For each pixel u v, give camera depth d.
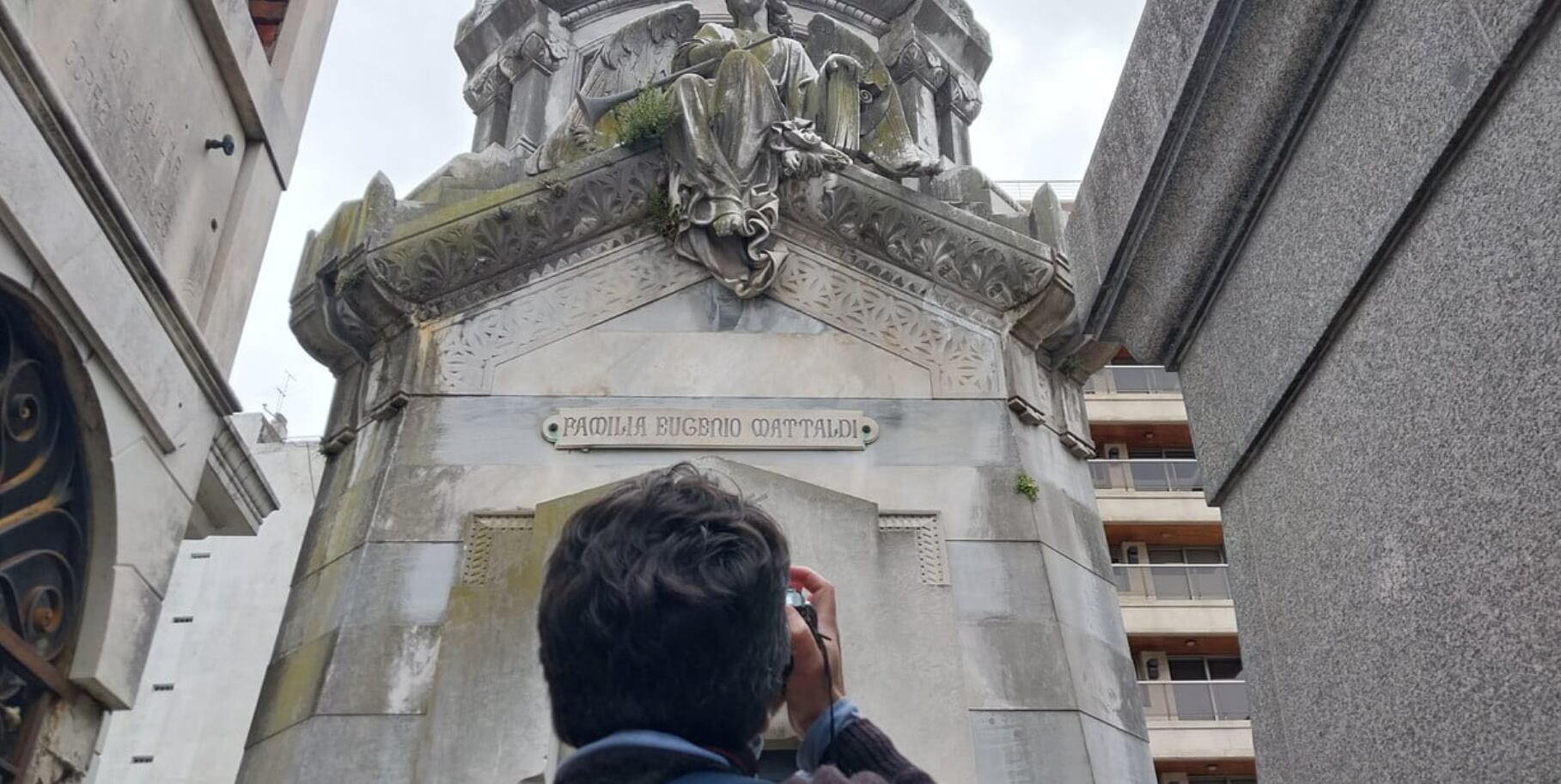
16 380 5.61
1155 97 3.85
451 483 7.15
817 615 1.92
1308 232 3.31
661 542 1.48
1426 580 2.76
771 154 8.30
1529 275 2.37
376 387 7.82
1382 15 2.89
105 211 5.79
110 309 5.91
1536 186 2.35
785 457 7.45
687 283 8.14
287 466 29.61
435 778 5.91
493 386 7.59
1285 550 3.54
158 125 6.66
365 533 6.92
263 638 27.84
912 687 6.28
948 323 8.09
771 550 1.54
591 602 1.45
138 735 26.69
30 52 4.99
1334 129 3.15
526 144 10.91
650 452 7.41
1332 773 3.22
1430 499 2.74
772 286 8.11
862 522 6.75
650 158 8.38
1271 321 3.56
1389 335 2.93
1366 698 3.04
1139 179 4.02
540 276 8.05
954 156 11.63
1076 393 8.61
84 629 6.03
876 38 12.31
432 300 7.87
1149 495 31.97
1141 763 6.94
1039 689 6.58
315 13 8.90
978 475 7.41
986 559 7.06
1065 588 7.23
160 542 6.57
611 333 7.88
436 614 6.63
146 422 6.40
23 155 5.12
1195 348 4.17
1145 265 4.24
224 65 7.43
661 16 11.20
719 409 7.60
